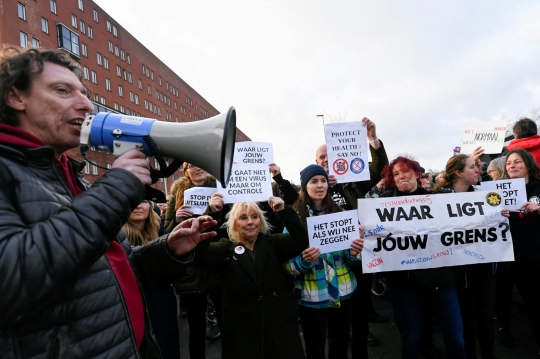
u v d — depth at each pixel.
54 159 0.94
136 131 0.96
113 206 0.82
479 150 3.80
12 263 0.69
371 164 3.54
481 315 2.66
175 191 3.76
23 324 0.76
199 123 1.02
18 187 0.82
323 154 3.81
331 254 2.52
